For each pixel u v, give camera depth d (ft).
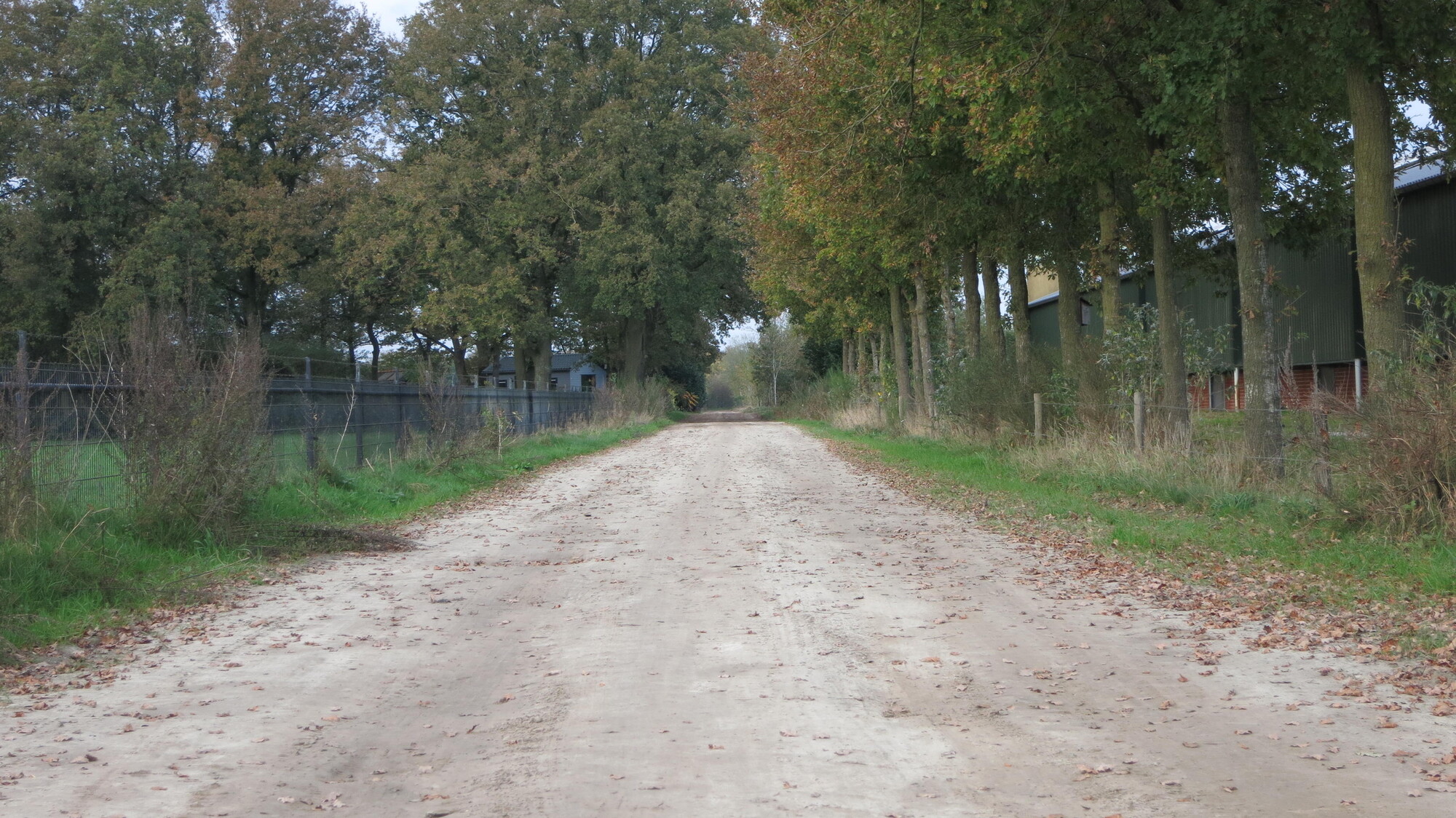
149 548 35.76
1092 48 51.52
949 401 88.84
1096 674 21.31
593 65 149.89
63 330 124.88
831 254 87.76
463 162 143.13
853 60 55.88
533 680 21.66
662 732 17.99
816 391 188.24
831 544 39.86
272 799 15.07
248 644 25.07
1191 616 26.22
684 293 159.53
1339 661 21.67
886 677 21.42
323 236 147.13
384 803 14.94
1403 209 96.12
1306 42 44.65
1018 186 64.23
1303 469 41.78
